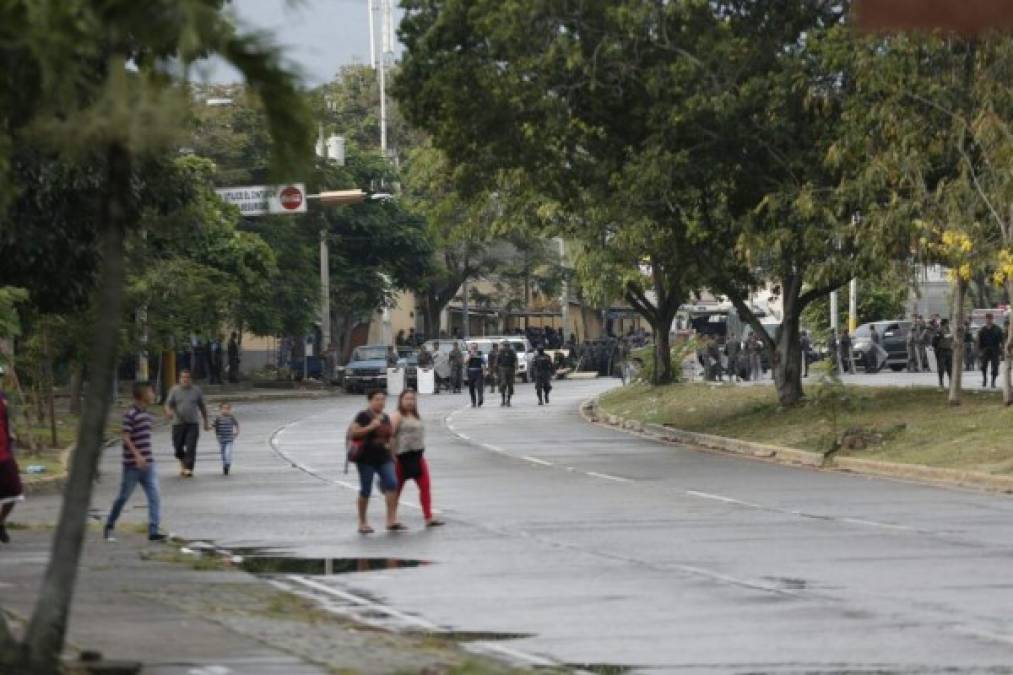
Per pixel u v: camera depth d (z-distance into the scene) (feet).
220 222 480.23
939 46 261.03
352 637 103.91
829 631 105.60
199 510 202.28
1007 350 290.15
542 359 486.79
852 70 283.38
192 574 138.82
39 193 212.23
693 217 322.34
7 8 71.97
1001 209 265.34
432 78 303.27
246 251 499.10
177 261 393.91
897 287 316.19
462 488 227.40
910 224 270.87
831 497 208.54
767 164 308.81
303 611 117.19
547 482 236.02
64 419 401.70
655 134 304.50
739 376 559.79
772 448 287.07
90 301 254.68
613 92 306.14
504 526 178.19
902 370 582.76
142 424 170.50
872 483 231.50
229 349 641.40
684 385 448.24
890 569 136.56
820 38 293.84
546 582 132.67
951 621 109.09
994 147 258.78
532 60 299.17
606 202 314.96
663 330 472.03
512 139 308.81
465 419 412.77
